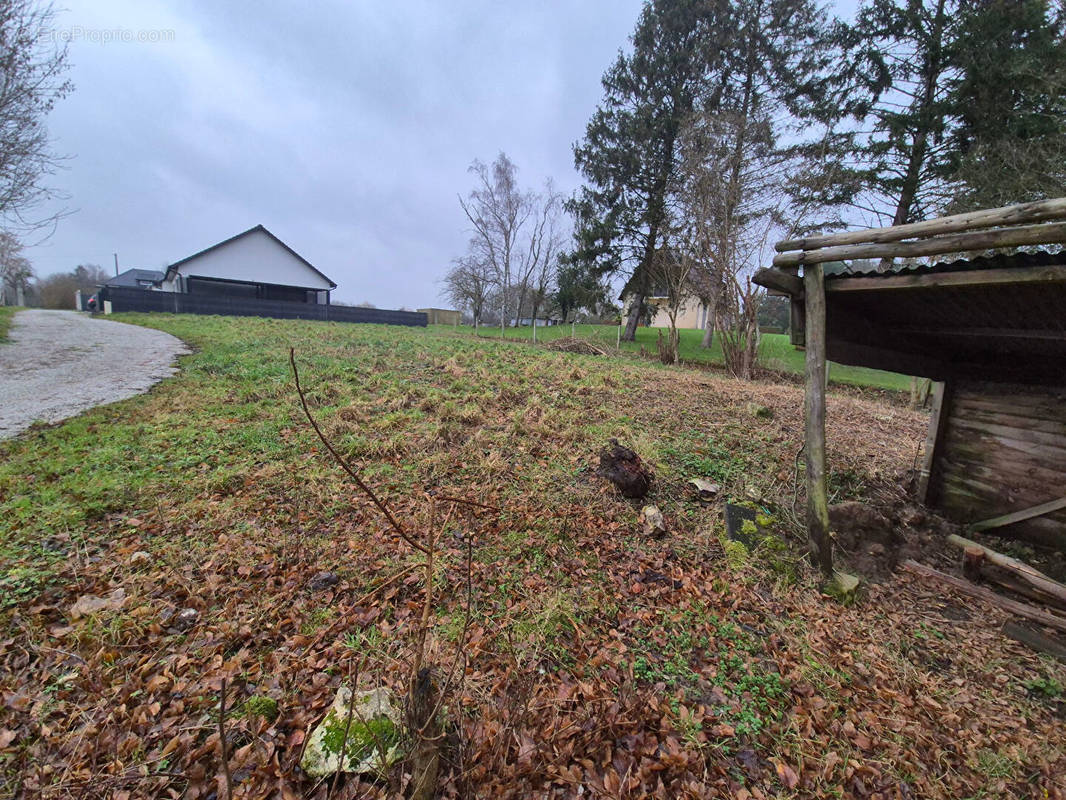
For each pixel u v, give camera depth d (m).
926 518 4.94
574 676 2.59
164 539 3.41
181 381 7.61
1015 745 2.43
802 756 2.26
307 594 2.99
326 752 1.90
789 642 3.06
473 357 10.99
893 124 13.28
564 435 5.79
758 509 4.52
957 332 4.15
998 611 3.60
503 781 1.91
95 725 2.02
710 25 17.61
